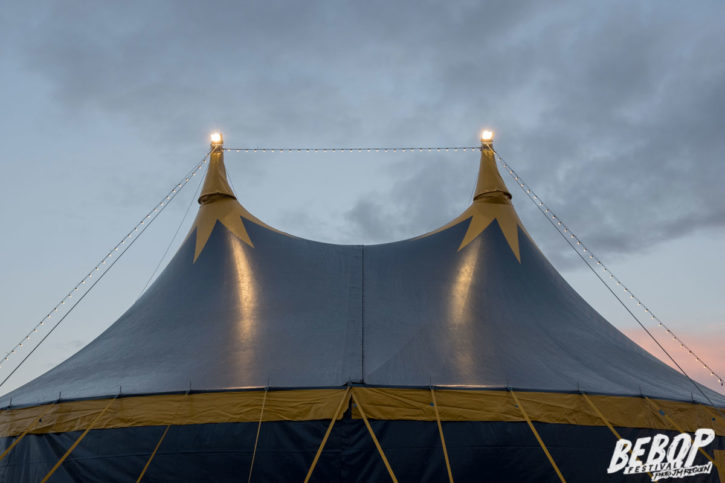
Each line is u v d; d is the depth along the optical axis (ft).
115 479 25.71
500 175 43.73
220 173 43.96
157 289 37.76
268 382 26.68
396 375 27.09
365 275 36.47
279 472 25.20
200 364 28.86
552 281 38.73
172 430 25.93
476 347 30.22
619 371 31.07
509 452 25.88
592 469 26.43
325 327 31.27
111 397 26.61
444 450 24.82
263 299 34.04
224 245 38.78
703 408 29.12
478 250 38.37
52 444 26.66
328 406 25.61
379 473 25.08
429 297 34.30
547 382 27.91
